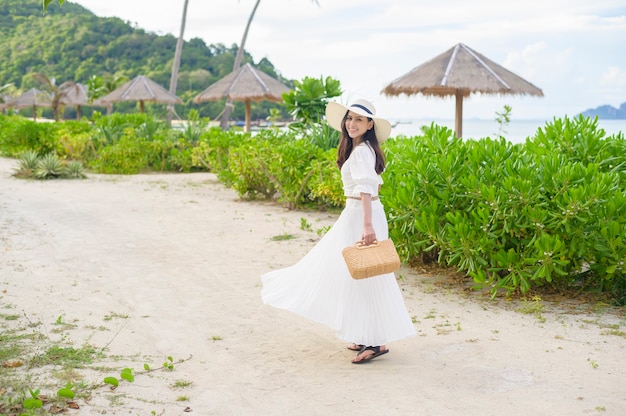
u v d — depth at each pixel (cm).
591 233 620
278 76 7950
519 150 763
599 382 433
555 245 600
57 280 701
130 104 7794
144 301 631
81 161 2075
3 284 679
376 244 446
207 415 388
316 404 404
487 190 636
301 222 1012
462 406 399
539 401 404
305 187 1223
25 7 11444
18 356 472
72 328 544
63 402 395
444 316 587
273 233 970
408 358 483
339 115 474
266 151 1259
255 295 657
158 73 8188
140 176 1833
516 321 571
